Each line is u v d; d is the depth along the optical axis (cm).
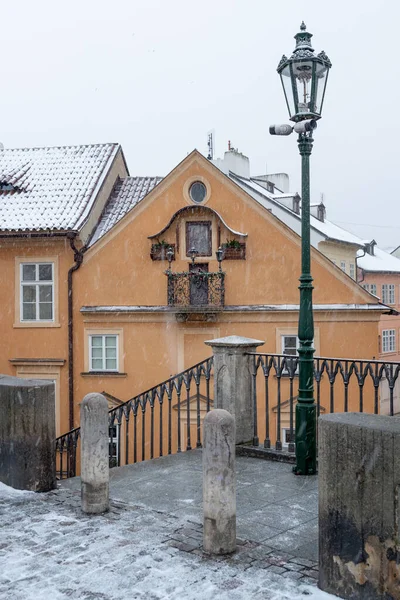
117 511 628
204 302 2141
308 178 771
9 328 2266
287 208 3334
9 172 2484
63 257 2233
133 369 2192
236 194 2152
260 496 671
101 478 625
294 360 813
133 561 507
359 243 3781
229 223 2156
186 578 476
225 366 862
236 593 452
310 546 537
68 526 586
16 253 2258
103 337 2214
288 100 777
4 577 482
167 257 2156
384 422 444
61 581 473
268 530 573
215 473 520
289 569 491
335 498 446
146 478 749
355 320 2089
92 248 2214
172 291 2153
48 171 2498
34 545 541
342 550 441
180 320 2150
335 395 2044
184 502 656
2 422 721
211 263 2169
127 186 2598
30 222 2208
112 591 457
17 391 704
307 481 726
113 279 2209
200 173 2175
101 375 2200
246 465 799
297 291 2114
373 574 423
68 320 2222
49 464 707
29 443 698
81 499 636
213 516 520
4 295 2267
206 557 514
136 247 2202
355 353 2088
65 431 2228
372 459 423
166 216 2192
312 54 756
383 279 4338
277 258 2122
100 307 2205
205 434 528
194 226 2180
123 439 2097
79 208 2264
